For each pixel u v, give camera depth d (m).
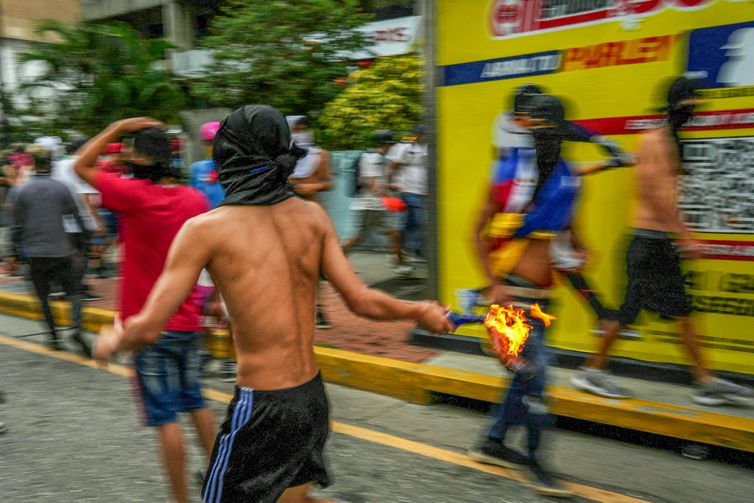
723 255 4.26
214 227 2.01
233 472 2.03
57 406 4.93
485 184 5.17
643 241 4.11
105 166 5.39
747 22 4.00
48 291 6.42
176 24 16.50
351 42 9.45
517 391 3.53
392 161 8.34
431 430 4.34
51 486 3.62
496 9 4.95
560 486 3.45
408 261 8.66
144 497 3.47
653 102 4.39
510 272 3.42
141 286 3.11
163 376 3.10
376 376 5.05
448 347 5.43
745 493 3.44
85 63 10.36
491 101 5.07
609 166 4.59
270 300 2.03
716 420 3.80
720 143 4.19
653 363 4.59
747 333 4.23
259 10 8.93
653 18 4.33
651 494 3.44
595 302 4.77
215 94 9.38
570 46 4.67
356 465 3.82
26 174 8.82
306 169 5.81
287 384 2.06
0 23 20.08
